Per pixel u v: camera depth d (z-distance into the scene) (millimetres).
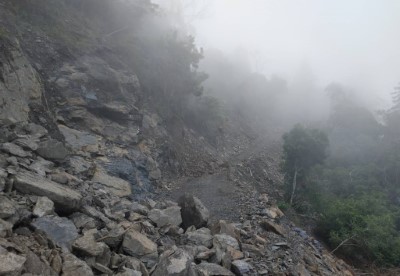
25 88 16203
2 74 14953
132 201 16375
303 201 27797
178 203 16125
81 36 25688
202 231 13617
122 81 24641
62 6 27328
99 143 19516
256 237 15398
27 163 12023
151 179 21094
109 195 14891
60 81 20406
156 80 30828
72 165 15375
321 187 31953
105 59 25484
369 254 22797
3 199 8445
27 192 9797
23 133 14398
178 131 31141
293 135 28766
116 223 11500
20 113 15086
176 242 12359
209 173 28469
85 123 20219
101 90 22562
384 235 22453
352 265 22078
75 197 10727
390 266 22125
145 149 23203
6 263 6195
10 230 7609
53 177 12320
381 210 28094
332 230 23516
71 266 7473
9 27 19312
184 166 27562
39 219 8758
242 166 35312
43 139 14703
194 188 23188
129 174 18625
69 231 8992
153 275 8812
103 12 32156
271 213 19438
